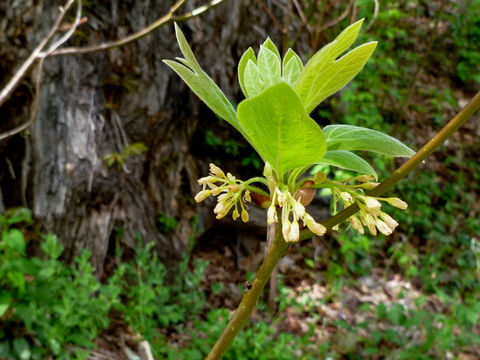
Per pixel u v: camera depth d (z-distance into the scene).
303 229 0.84
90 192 3.82
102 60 3.90
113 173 3.96
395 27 6.98
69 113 3.72
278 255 0.79
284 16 5.02
